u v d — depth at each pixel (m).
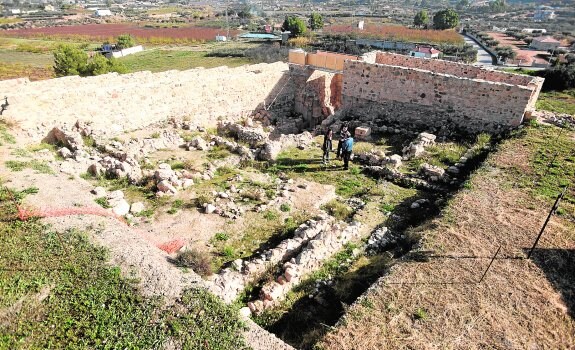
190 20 134.00
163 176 16.42
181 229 13.70
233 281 11.16
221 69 27.72
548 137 20.16
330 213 15.52
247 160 19.77
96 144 19.70
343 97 26.80
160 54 67.06
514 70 41.66
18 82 22.17
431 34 79.06
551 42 69.50
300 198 16.09
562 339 8.97
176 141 21.09
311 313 10.81
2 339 8.16
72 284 9.55
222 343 8.34
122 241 11.25
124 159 18.16
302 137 22.78
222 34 92.81
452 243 12.21
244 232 13.81
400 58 28.33
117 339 8.28
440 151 20.59
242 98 27.22
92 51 71.38
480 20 130.12
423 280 10.67
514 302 9.95
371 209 16.02
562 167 17.19
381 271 11.91
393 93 24.70
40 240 10.87
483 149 20.02
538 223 13.25
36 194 13.16
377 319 9.44
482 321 9.37
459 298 10.03
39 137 19.30
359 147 21.92
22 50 70.06
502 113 21.62
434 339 8.89
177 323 8.69
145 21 132.25
